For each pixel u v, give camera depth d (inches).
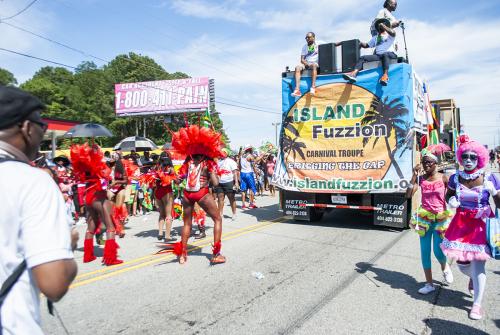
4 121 61.5
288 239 303.4
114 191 320.8
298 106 358.0
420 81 370.9
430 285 184.4
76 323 154.9
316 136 349.7
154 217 446.0
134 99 1389.0
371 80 325.7
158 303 174.6
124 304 173.9
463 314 159.9
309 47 359.3
